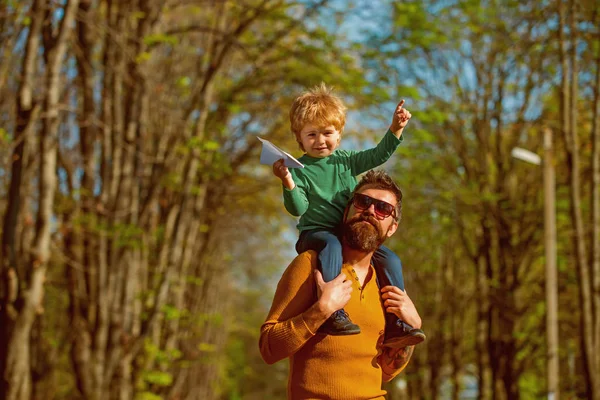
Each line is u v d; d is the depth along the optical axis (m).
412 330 3.62
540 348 21.77
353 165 3.85
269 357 3.54
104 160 14.38
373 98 15.48
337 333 3.52
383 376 3.85
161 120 17.06
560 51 15.32
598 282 14.59
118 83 14.27
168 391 20.05
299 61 15.75
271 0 16.80
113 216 14.05
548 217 15.90
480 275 21.84
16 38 11.80
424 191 21.83
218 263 31.25
